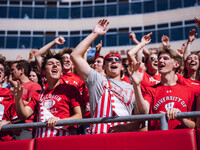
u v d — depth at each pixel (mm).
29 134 3539
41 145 2525
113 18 24172
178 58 3121
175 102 2865
